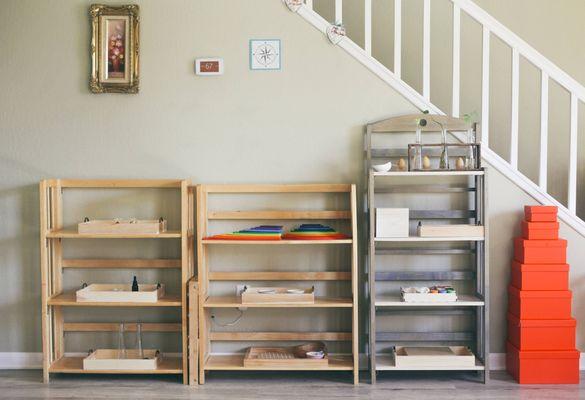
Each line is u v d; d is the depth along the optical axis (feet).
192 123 12.20
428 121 11.79
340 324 12.22
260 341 12.28
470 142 11.61
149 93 12.19
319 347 12.01
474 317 12.12
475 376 11.71
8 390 11.00
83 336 12.33
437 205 12.12
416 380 11.51
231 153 12.20
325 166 12.15
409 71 14.12
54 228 11.98
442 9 14.10
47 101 12.21
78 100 12.21
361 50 12.07
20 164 12.28
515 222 12.04
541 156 12.11
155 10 12.12
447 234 11.12
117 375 11.93
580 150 13.92
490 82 13.99
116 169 12.25
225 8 12.12
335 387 11.12
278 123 12.15
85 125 12.23
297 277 12.04
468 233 11.12
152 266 12.14
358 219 12.10
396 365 11.23
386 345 12.16
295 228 12.20
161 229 11.65
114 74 12.12
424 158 11.31
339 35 12.03
